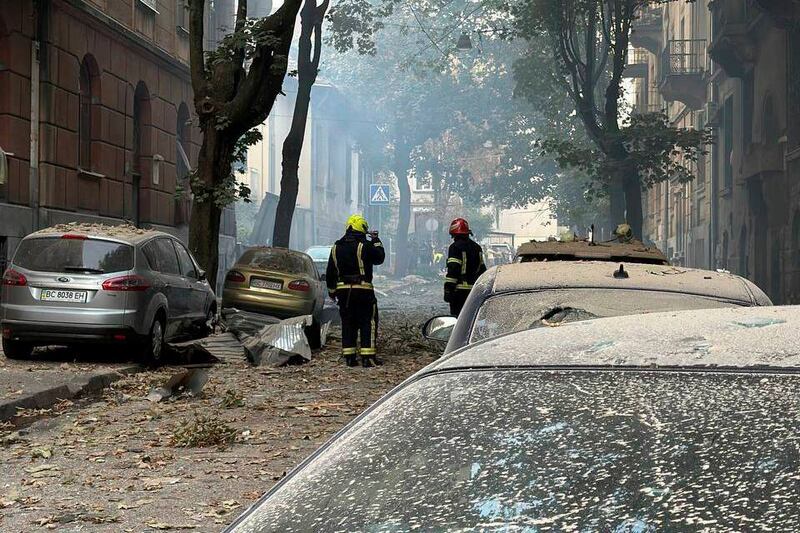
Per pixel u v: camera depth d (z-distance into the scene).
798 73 32.56
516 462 1.92
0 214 20.20
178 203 30.11
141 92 27.91
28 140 21.56
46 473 7.87
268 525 1.98
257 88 20.17
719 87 46.03
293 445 9.07
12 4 20.78
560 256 7.44
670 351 2.19
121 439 9.31
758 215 37.78
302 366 15.65
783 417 1.86
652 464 1.82
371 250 15.78
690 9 50.88
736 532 1.64
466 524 1.81
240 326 16.89
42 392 11.50
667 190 61.84
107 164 25.17
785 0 31.48
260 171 51.91
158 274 15.24
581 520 1.75
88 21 23.77
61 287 14.37
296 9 20.27
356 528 1.88
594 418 1.98
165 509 6.78
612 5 36.47
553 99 41.09
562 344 2.37
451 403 2.17
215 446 8.99
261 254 20.72
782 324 2.29
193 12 20.33
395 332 21.70
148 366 14.90
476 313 5.46
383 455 2.07
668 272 5.78
